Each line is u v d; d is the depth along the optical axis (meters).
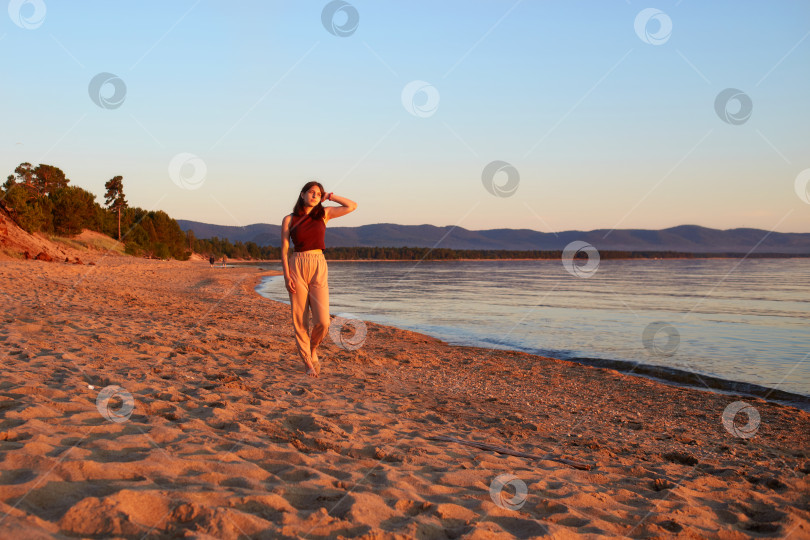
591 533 2.73
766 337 16.25
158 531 2.10
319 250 5.71
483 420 5.62
